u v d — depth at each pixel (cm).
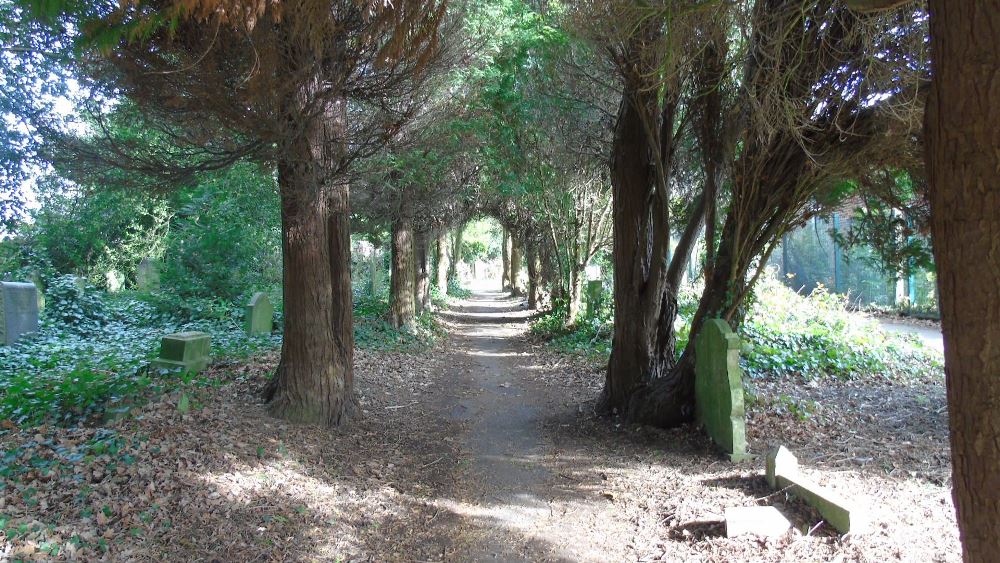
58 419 583
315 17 414
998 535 165
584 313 1627
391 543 427
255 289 1520
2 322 1141
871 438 627
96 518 373
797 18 477
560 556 405
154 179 642
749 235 637
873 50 485
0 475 409
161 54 505
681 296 1549
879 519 402
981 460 167
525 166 1381
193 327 1343
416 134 743
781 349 1023
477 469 594
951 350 175
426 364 1225
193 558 359
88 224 1847
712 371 610
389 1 358
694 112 689
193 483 445
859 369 989
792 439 626
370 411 788
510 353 1473
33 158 724
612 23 589
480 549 420
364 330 1435
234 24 325
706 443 614
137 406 587
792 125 509
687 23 506
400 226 1582
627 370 756
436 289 3091
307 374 671
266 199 1440
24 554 315
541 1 846
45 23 335
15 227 998
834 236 685
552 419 795
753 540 392
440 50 604
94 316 1422
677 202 915
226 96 523
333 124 677
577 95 965
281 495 466
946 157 171
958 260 169
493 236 5812
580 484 541
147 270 1934
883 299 1842
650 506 473
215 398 670
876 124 535
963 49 165
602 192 1564
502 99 1162
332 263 733
